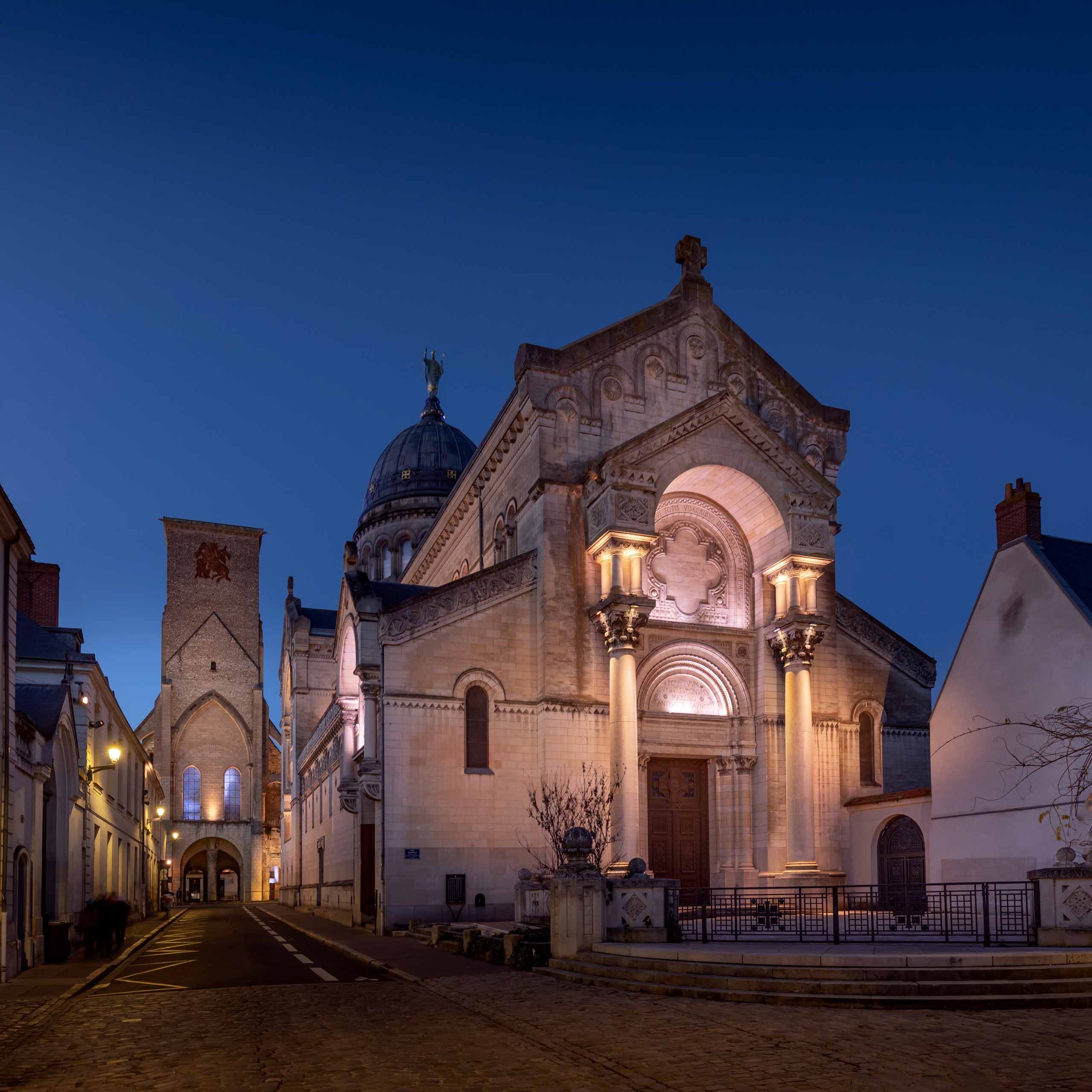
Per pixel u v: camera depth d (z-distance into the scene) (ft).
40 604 133.90
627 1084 34.68
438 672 105.40
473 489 135.44
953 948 59.82
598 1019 47.26
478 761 105.50
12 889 71.46
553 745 105.09
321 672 223.71
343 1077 36.29
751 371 123.65
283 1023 48.65
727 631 115.75
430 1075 36.52
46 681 104.37
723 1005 50.24
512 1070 37.04
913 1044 39.93
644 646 112.47
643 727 110.73
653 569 115.75
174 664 297.33
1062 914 59.98
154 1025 49.37
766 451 114.42
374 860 123.03
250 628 306.76
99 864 116.16
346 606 128.88
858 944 62.54
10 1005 56.70
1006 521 93.04
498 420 121.49
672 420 110.63
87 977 69.92
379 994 59.11
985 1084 33.60
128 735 145.48
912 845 104.68
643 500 106.83
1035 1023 44.09
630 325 117.70
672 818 112.27
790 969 52.90
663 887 67.26
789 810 108.37
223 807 291.99
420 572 171.53
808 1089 33.37
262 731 299.38
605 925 66.13
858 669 119.75
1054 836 81.15
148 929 133.39
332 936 105.81
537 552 110.11
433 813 102.47
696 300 121.90
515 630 108.68
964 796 92.58
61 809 90.94
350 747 126.00
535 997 55.26
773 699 114.73
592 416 113.80
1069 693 82.74
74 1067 39.34
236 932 124.88
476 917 101.50
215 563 308.60
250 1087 35.12
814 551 112.57
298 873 209.56
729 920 88.02
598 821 99.45
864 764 118.32
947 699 95.81
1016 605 89.61
